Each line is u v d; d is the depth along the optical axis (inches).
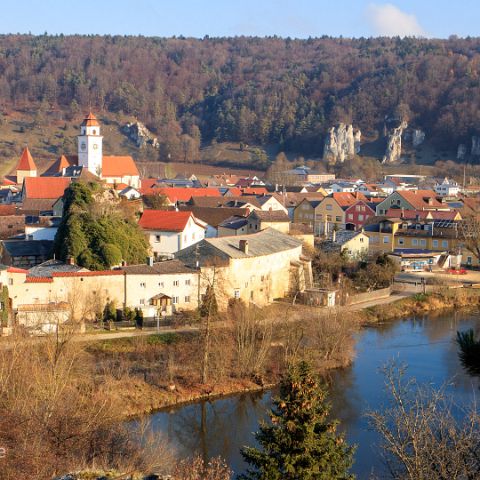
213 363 3129.9
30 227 4596.5
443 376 3065.9
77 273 3528.5
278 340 3400.6
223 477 2011.6
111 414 2326.5
